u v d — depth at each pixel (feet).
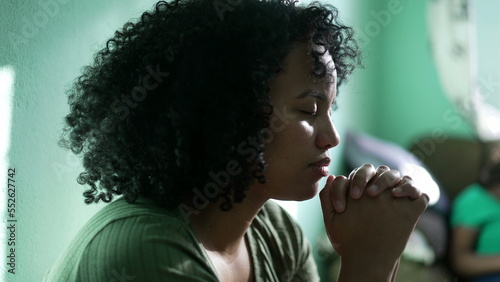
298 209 6.44
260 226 2.93
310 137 2.50
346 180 2.77
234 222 2.62
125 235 2.33
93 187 2.79
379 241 2.62
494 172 6.99
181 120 2.33
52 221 3.29
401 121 9.20
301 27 2.48
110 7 3.71
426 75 8.98
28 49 3.09
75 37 3.42
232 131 2.35
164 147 2.39
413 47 9.02
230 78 2.35
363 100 8.49
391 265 2.61
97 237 2.40
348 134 7.91
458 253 6.97
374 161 7.63
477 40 8.74
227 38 2.37
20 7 3.02
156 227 2.34
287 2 2.55
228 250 2.68
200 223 2.57
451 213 7.34
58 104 3.30
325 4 2.75
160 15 2.64
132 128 2.51
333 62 2.63
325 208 2.76
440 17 8.50
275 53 2.37
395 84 9.20
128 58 2.60
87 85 2.74
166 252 2.29
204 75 2.34
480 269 6.78
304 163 2.51
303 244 3.10
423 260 6.84
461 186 8.01
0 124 2.93
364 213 2.66
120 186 2.65
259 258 2.85
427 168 8.16
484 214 6.89
